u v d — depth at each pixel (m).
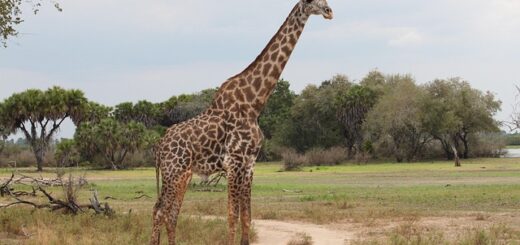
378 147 74.06
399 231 14.70
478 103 72.44
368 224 16.39
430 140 73.19
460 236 14.02
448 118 68.88
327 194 26.80
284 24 12.03
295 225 16.39
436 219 17.34
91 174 51.88
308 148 80.81
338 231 15.34
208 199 25.03
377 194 26.38
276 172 51.94
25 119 63.06
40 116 63.00
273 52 11.84
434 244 12.38
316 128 80.94
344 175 45.25
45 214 15.70
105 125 63.66
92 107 74.06
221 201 22.41
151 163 69.62
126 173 54.09
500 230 14.46
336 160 68.69
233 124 11.43
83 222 15.02
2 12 16.11
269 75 11.78
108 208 16.41
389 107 69.94
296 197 25.70
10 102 62.72
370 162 71.31
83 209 16.81
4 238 13.42
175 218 11.12
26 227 14.40
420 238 12.79
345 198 23.97
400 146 71.81
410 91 70.50
